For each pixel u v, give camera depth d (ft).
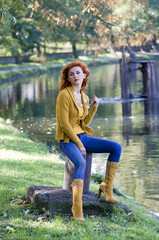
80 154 16.10
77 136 16.84
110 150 17.10
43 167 25.89
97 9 31.94
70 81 16.81
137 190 24.72
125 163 31.37
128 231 15.25
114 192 23.56
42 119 55.11
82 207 16.69
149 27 38.99
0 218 15.76
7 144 33.12
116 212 16.87
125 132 43.98
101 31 38.14
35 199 16.97
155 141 38.78
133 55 93.40
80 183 15.79
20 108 68.59
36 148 32.99
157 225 16.63
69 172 17.54
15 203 17.47
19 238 14.01
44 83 122.01
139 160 32.09
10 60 197.36
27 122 52.65
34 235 14.34
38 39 128.88
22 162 26.37
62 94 16.31
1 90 106.73
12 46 140.97
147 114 56.75
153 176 27.50
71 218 15.87
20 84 123.24
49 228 14.93
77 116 16.65
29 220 15.56
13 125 50.14
